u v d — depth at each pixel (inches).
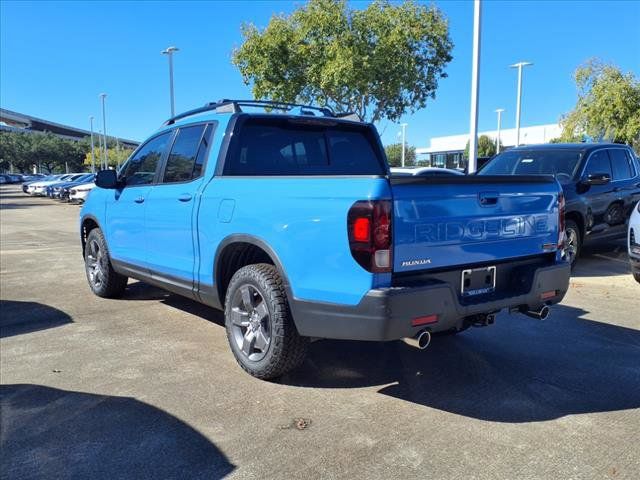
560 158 361.7
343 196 134.5
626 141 1048.8
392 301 128.3
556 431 134.1
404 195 132.3
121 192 235.1
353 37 674.2
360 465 119.2
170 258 200.1
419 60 716.7
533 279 158.6
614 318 233.6
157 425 137.3
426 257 137.2
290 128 199.3
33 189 1598.2
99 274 267.3
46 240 528.7
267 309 155.6
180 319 231.6
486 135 2300.7
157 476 115.4
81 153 4291.3
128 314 239.5
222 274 176.6
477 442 128.7
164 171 209.8
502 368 175.5
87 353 189.6
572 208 329.7
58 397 153.6
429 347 195.0
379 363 179.3
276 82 712.4
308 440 129.9
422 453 124.0
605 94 1023.0
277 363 156.0
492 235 152.0
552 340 203.8
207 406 147.8
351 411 145.0
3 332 214.5
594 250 426.9
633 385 162.2
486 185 149.8
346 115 231.3
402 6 693.3
